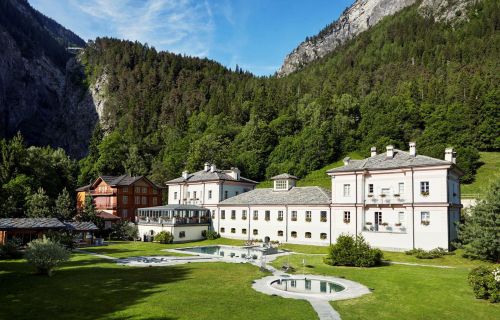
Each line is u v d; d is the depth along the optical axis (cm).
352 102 12775
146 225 6781
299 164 11106
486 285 2552
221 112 15238
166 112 17288
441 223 4450
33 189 7819
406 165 4747
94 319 2066
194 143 12094
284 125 12619
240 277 3275
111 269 3597
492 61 14688
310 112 12912
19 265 3784
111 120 18588
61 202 6712
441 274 3362
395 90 13750
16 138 8606
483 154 10469
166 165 11694
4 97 18512
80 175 12250
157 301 2420
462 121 10756
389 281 3123
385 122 11281
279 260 4366
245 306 2352
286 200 6081
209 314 2175
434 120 11175
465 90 12250
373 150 5559
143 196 9350
